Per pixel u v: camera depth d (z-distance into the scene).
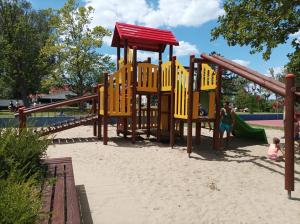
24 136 4.66
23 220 2.40
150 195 6.02
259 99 48.06
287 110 5.93
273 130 20.03
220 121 11.67
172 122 11.37
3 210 2.35
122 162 8.98
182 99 10.75
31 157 4.46
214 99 10.91
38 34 46.28
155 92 12.93
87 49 30.28
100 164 8.69
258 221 4.89
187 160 9.42
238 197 6.04
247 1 11.73
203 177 7.50
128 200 5.69
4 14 43.66
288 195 6.02
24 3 46.41
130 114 12.57
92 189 6.32
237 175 7.74
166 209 5.29
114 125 19.73
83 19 30.06
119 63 14.45
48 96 67.12
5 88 56.94
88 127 18.11
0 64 43.84
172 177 7.43
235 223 4.79
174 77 11.24
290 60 11.02
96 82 31.86
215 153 10.61
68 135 14.85
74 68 30.20
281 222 4.88
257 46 11.55
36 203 2.70
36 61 44.59
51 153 10.18
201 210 5.29
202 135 15.00
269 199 5.95
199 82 11.67
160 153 10.45
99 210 5.17
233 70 8.09
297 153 10.85
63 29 29.92
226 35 12.34
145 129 14.98
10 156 4.08
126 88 12.69
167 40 14.15
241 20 11.69
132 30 13.87
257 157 10.00
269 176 7.70
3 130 4.67
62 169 4.98
